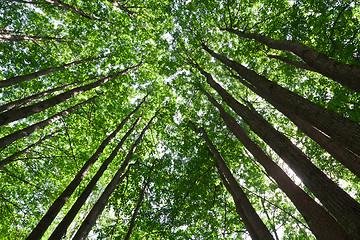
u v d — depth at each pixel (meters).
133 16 12.04
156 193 9.38
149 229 8.52
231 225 8.45
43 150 9.89
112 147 11.03
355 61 6.65
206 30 11.25
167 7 10.42
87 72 11.42
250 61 10.96
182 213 8.84
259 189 11.02
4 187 9.55
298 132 7.91
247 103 11.45
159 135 12.79
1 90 9.48
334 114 3.13
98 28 11.10
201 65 11.85
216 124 10.42
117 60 12.07
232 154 9.12
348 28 6.89
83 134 11.08
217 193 8.55
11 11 9.56
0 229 9.10
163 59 11.83
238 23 9.33
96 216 4.86
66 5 7.94
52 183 10.45
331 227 2.64
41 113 10.70
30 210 9.86
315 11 7.70
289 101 3.88
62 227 3.76
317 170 3.13
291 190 3.59
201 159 8.88
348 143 2.79
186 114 11.81
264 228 4.11
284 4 9.02
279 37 8.73
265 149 11.38
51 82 11.05
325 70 3.52
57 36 11.22
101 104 11.63
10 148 9.29
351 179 9.49
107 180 11.96
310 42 7.91
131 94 13.09
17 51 9.67
